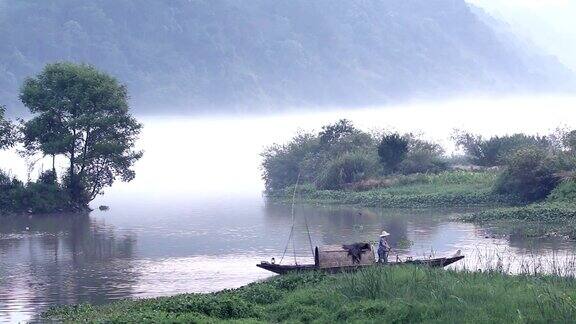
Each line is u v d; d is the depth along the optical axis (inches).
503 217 3058.6
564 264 1786.4
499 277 1443.2
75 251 2679.6
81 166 4077.3
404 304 1268.5
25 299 1840.6
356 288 1418.6
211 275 2123.5
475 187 4005.9
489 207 3553.2
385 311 1274.6
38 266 2365.9
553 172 3503.9
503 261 2060.8
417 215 3420.3
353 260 1867.6
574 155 3644.2
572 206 3048.7
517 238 2554.1
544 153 3624.5
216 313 1374.3
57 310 1627.7
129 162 4141.2
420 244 2517.2
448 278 1417.3
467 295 1290.6
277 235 2947.8
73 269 2298.2
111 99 4035.4
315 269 1862.7
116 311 1515.7
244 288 1657.2
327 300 1391.5
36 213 4003.4
